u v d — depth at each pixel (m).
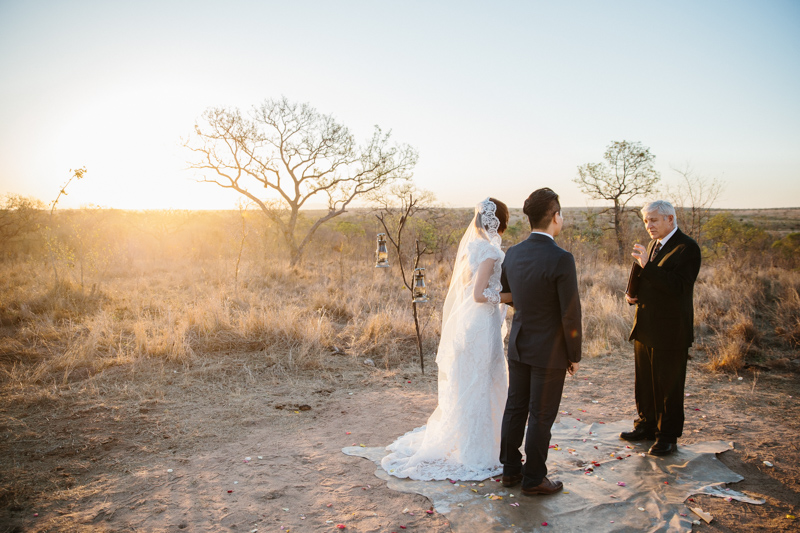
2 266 13.00
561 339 2.91
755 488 3.10
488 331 3.37
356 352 6.57
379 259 5.70
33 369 5.42
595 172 22.80
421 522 2.71
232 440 3.88
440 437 3.46
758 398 4.88
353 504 2.91
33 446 3.69
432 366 6.17
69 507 2.87
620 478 3.21
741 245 18.19
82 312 8.05
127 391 4.87
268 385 5.27
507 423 3.08
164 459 3.53
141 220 21.00
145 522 2.71
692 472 3.29
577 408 4.73
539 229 3.04
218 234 20.38
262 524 2.70
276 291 10.84
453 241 17.89
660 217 3.64
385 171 20.53
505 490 3.06
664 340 3.49
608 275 11.79
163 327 6.71
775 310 8.46
